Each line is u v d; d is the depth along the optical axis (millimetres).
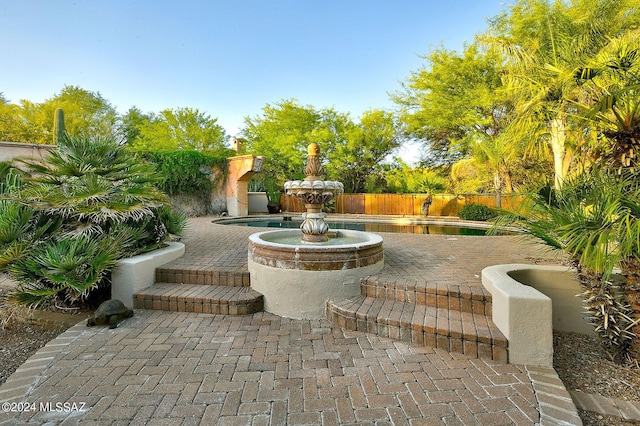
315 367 2615
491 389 2283
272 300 3902
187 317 3746
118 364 2658
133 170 4996
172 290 4184
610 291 2762
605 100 3125
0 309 3498
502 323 2779
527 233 2912
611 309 2732
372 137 19484
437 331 2908
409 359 2732
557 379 2406
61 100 23891
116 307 3547
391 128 19297
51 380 2410
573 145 6680
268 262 3928
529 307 2617
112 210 4203
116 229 4285
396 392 2260
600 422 2111
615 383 2549
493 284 3039
